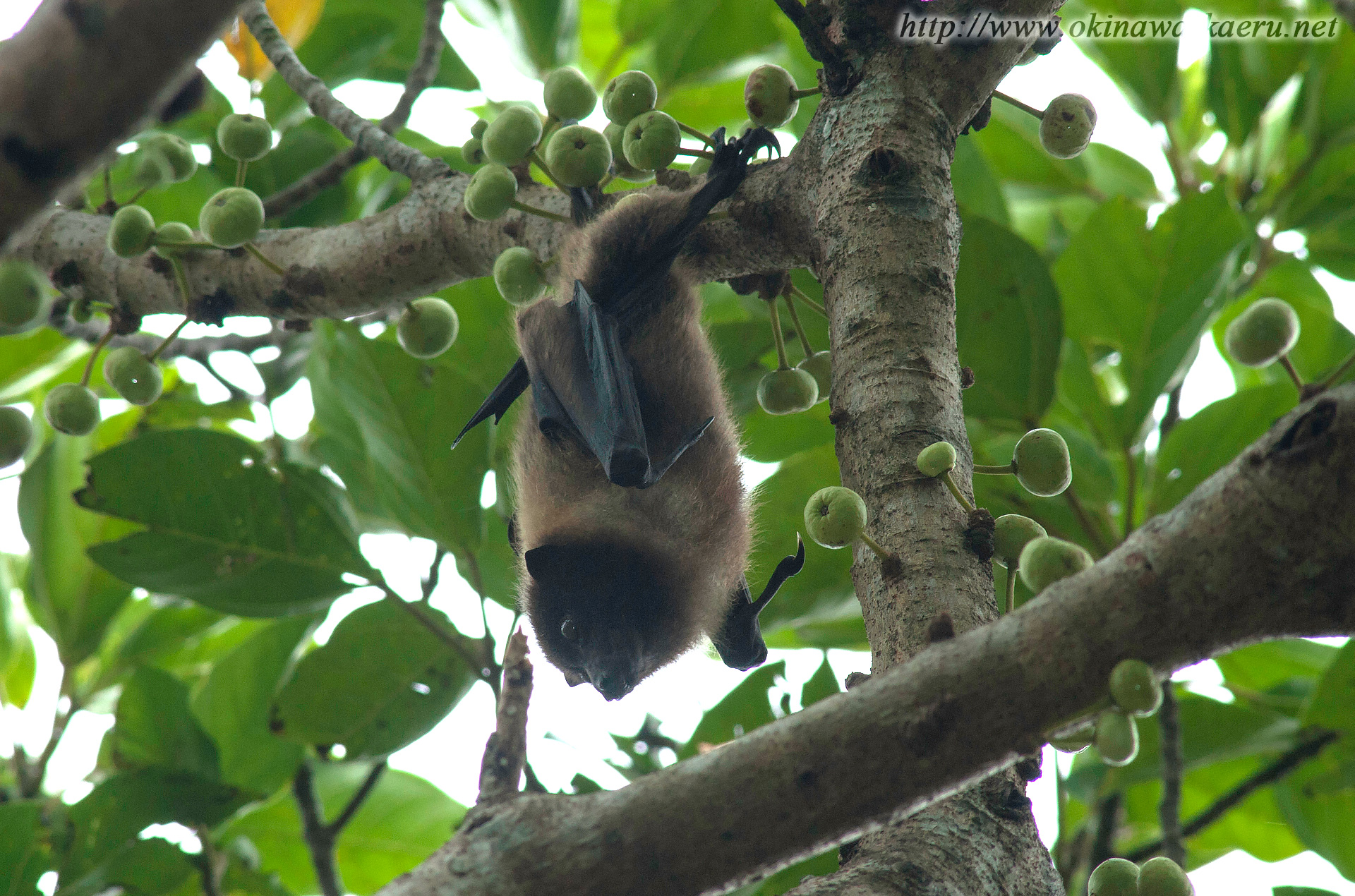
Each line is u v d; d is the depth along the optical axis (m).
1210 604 4.29
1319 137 13.02
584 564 9.66
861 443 6.45
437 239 9.17
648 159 7.59
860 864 5.22
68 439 12.88
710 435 9.35
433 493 10.30
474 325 11.91
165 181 9.21
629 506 9.60
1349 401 4.14
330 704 10.79
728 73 14.09
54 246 9.73
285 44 10.08
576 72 8.58
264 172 13.45
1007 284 9.91
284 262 9.48
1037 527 6.07
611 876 4.45
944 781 4.41
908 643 5.82
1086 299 11.05
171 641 13.30
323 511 10.46
